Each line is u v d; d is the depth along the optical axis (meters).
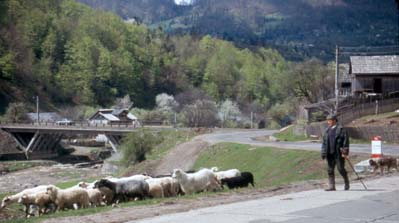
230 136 80.62
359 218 14.69
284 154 48.78
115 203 23.95
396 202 17.56
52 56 176.88
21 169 92.69
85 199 23.75
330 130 20.81
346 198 18.62
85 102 168.75
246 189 24.30
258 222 14.31
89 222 15.68
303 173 40.91
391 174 29.31
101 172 79.94
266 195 20.92
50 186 23.36
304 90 114.50
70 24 191.12
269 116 146.25
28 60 164.75
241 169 51.44
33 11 186.75
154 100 187.00
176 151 70.50
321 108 92.12
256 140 70.38
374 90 84.94
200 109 129.88
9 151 112.88
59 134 118.50
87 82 172.38
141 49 197.00
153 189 25.52
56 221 16.03
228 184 28.61
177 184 26.50
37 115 135.75
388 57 85.56
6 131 117.31
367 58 86.12
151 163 69.00
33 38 178.38
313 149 49.38
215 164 57.91
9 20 173.62
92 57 179.12
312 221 14.31
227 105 153.00
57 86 168.00
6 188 66.75
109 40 195.75
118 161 78.81
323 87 113.00
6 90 151.62
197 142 71.06
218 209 17.08
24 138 120.06
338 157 20.69
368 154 40.25
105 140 130.25
